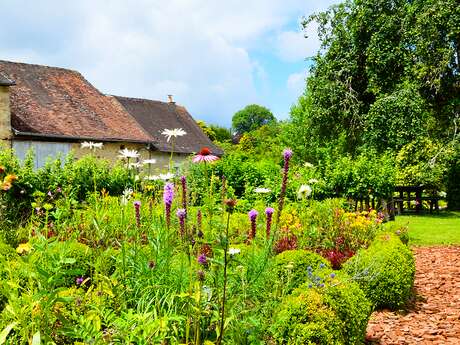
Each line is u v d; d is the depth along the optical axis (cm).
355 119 2108
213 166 1576
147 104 3447
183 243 388
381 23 2091
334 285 441
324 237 806
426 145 1831
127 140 2502
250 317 342
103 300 372
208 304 359
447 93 1981
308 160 2617
